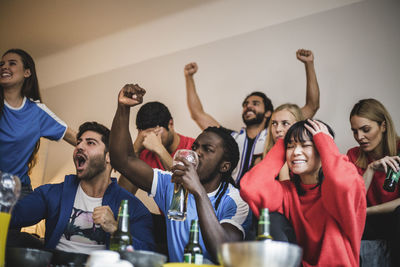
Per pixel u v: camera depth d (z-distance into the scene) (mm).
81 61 3547
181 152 1363
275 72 2592
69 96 3500
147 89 3088
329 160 1465
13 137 2133
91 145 1953
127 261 1021
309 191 1575
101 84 3373
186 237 1548
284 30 2648
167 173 1783
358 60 2354
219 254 972
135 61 3250
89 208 1795
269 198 1527
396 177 1946
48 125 2316
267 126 2494
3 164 2107
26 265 1077
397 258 1454
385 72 2264
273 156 1660
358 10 2434
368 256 1499
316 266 1383
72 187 1845
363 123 2191
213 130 1927
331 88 2377
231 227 1506
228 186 1782
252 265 899
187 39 3045
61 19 3430
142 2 3174
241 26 2834
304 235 1500
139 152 2738
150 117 2770
